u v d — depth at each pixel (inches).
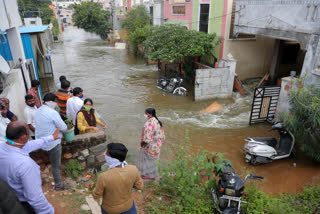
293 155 260.4
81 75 629.6
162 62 706.2
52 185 164.1
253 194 180.9
